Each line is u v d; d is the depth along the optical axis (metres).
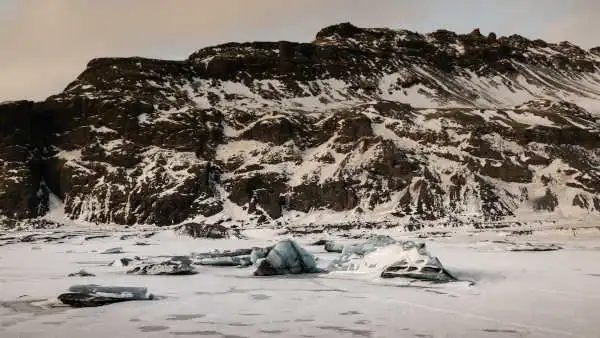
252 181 96.88
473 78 186.75
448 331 13.30
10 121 105.25
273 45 161.50
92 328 13.77
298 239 63.41
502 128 106.75
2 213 95.56
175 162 101.00
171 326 14.02
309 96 139.75
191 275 27.41
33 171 103.12
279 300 18.48
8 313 15.94
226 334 13.07
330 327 13.86
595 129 111.62
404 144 102.69
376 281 23.78
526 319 14.77
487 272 26.27
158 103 118.00
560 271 26.67
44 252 46.59
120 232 78.19
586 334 12.93
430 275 23.03
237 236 65.75
